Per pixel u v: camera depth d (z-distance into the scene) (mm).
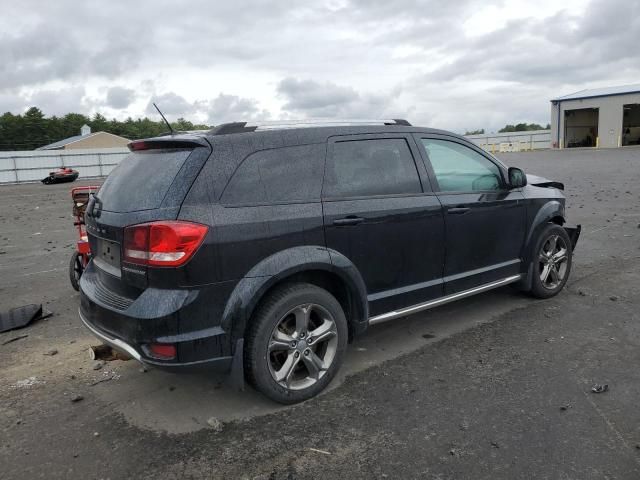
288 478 2758
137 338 3061
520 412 3279
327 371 3623
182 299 3021
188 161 3184
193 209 3080
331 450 2979
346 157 3816
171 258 2998
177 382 3910
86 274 3914
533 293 5332
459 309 5246
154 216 3064
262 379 3322
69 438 3211
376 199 3879
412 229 4059
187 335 3047
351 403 3488
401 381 3766
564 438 2984
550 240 5352
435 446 2963
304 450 2992
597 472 2684
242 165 3311
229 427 3266
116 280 3326
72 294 6402
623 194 13484
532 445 2932
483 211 4625
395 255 3973
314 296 3492
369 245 3801
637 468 2705
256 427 3254
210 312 3107
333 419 3303
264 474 2799
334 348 3648
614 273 6238
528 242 5145
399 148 4152
